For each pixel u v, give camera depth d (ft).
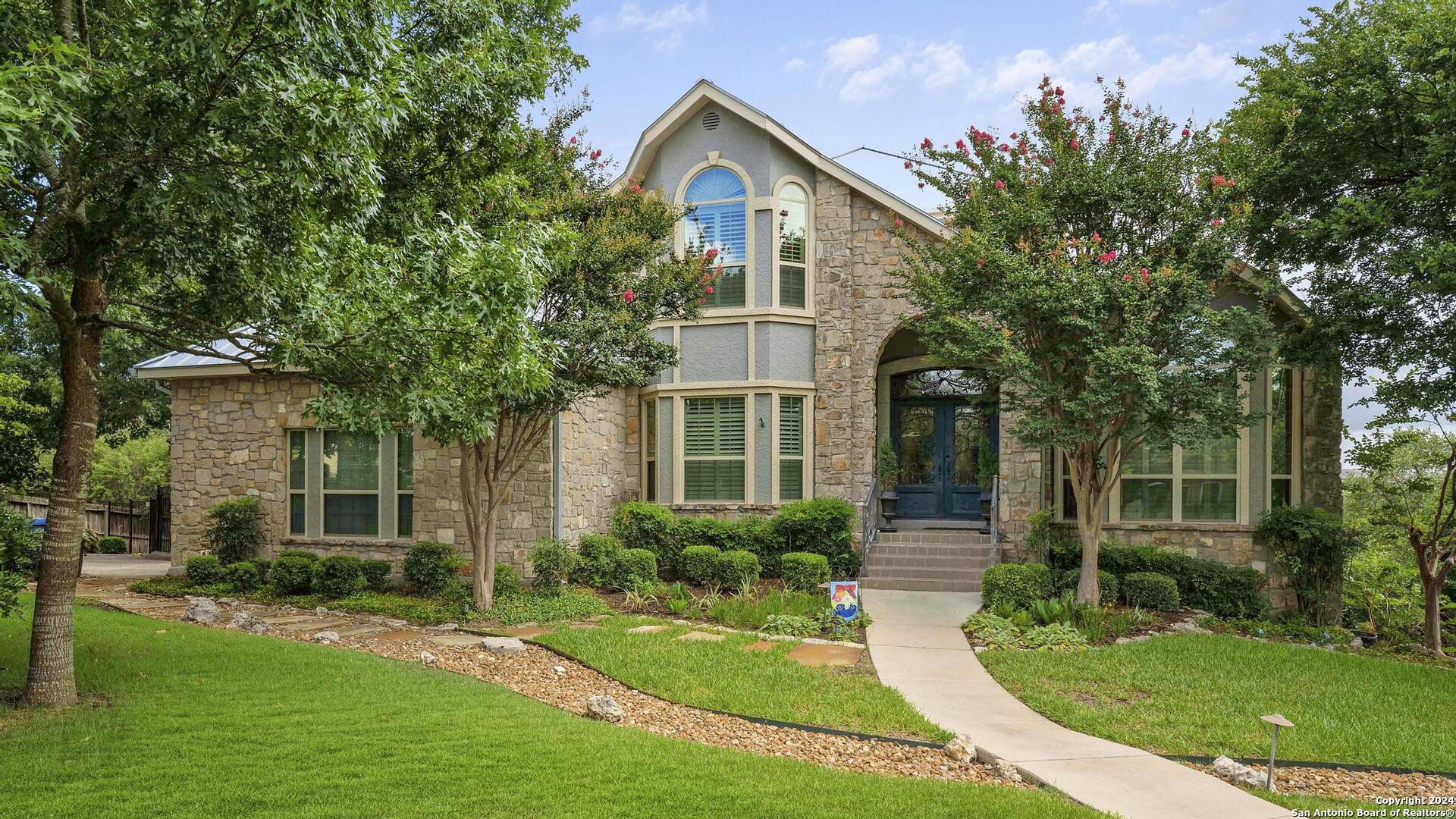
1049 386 38.45
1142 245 39.06
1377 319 39.29
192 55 18.28
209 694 23.27
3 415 41.93
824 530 49.42
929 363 56.65
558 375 38.19
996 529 48.11
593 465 51.67
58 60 16.16
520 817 15.88
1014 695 28.02
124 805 15.72
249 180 20.75
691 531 50.52
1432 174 36.04
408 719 21.57
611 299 39.22
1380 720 25.80
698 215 54.19
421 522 48.01
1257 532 47.91
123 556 72.33
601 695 26.35
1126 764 21.34
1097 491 41.81
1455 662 39.14
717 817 16.30
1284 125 40.83
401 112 21.53
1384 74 38.09
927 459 58.29
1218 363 37.55
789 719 24.35
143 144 19.75
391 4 21.67
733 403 53.42
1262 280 42.14
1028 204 39.19
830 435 52.60
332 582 43.73
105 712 21.26
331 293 24.62
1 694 22.77
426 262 23.63
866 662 31.60
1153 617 41.27
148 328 24.66
